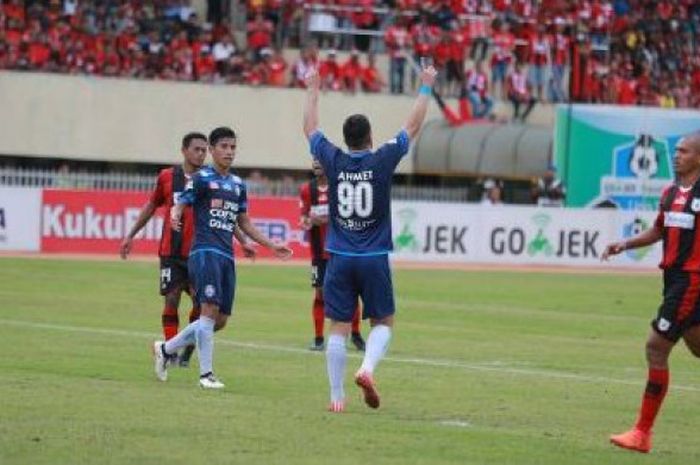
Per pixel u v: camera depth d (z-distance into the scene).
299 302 71.88
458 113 128.88
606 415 37.91
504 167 123.75
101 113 123.62
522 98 130.62
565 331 63.09
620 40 138.88
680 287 32.16
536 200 121.06
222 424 33.25
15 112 121.81
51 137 122.62
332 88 126.75
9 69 121.50
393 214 107.44
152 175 119.12
